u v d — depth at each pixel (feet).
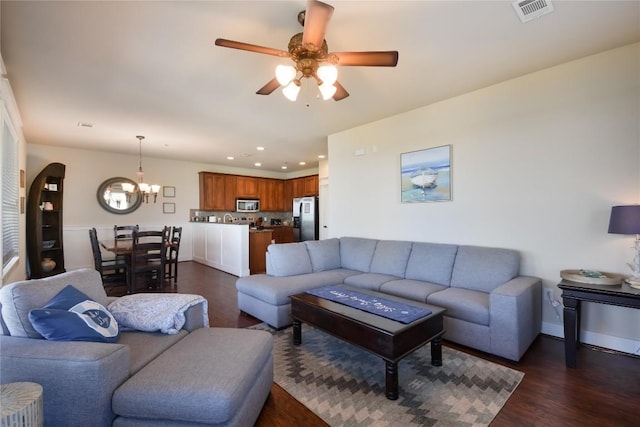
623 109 8.20
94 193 20.63
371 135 14.51
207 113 12.82
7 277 10.11
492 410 5.97
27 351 4.45
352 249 13.94
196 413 4.29
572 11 6.56
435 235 12.19
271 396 6.49
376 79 9.86
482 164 10.80
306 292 9.50
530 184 9.75
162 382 4.54
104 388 4.39
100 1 6.05
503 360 7.95
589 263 8.76
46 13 6.38
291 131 15.84
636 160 8.05
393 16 6.63
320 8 4.95
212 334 6.29
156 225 23.39
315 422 5.71
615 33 7.47
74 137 16.69
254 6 6.27
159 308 6.56
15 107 11.30
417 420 5.71
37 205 16.69
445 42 7.73
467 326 8.54
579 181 8.89
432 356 7.72
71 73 9.14
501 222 10.39
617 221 7.39
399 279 11.46
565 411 5.93
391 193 13.74
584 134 8.78
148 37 7.36
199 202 25.75
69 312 5.18
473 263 10.16
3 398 3.76
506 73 9.59
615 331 8.48
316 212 25.23
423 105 12.29
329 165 16.76
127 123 14.12
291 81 6.75
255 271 19.63
